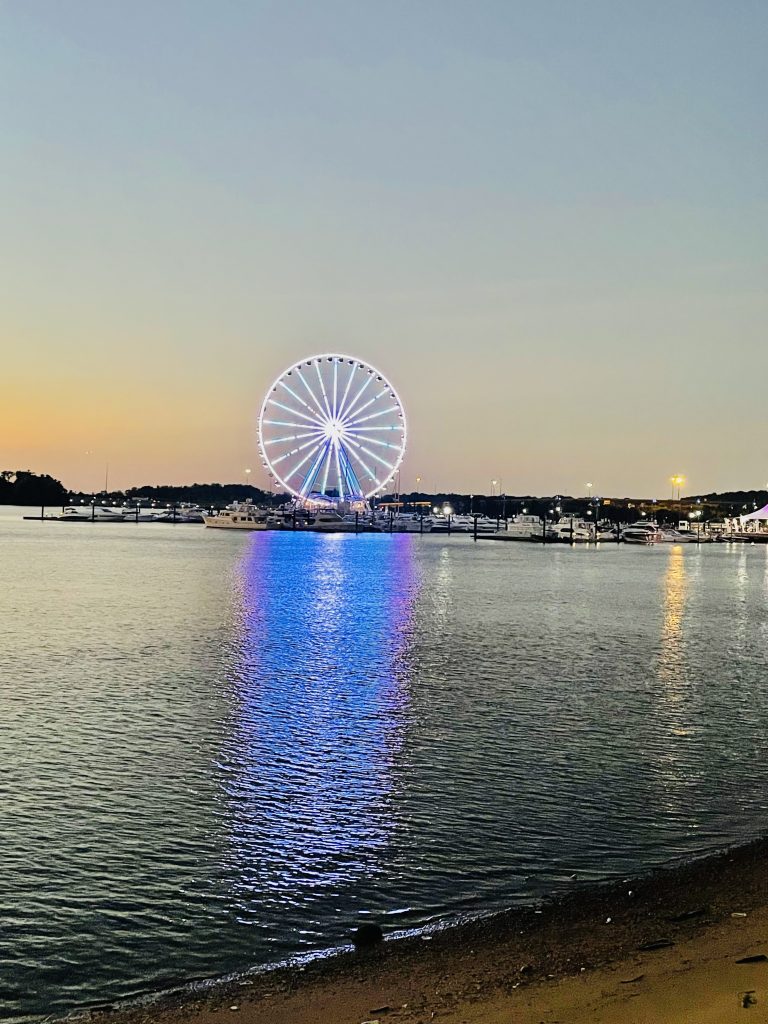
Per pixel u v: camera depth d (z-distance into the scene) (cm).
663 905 1530
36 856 1872
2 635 5119
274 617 6147
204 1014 1234
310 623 5825
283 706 3275
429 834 1984
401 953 1395
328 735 2858
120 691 3528
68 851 1900
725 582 10294
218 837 1977
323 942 1486
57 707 3241
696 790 2281
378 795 2262
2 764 2525
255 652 4556
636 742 2770
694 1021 1057
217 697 3425
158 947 1483
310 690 3575
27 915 1602
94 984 1364
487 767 2500
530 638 5206
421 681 3788
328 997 1252
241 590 8238
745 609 7150
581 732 2900
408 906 1619
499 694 3512
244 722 3025
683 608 7181
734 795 2241
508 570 11900
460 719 3081
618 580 10406
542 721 3056
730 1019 1054
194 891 1698
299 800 2225
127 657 4362
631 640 5184
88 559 12875
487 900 1630
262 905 1636
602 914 1510
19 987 1359
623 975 1228
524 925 1483
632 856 1836
